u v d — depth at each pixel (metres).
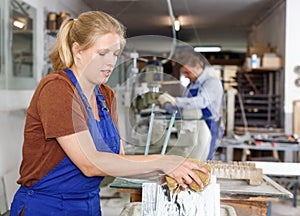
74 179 1.21
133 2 5.30
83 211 1.24
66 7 5.16
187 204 1.13
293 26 5.11
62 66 1.23
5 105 3.36
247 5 5.89
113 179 1.62
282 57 5.30
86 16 1.17
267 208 1.49
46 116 1.12
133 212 1.34
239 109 5.25
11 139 3.51
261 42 7.02
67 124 1.10
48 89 1.14
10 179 3.45
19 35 3.63
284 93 5.16
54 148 1.17
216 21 7.31
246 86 5.89
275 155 4.70
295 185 3.89
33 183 1.22
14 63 3.53
